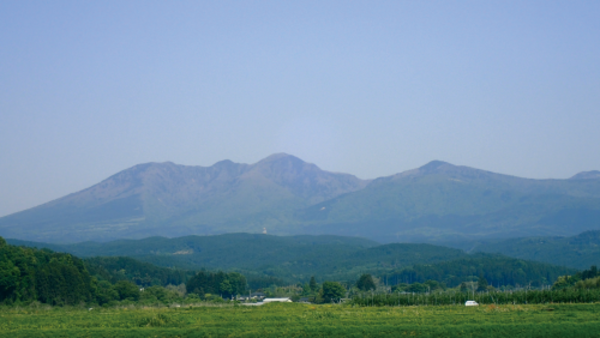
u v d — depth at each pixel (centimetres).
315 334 8581
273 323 9775
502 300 13475
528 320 9575
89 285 17462
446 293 15875
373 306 13875
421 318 10331
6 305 14338
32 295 15338
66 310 13762
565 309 11100
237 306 14512
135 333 8750
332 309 12756
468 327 8688
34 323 10125
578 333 8162
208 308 13688
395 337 8369
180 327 9400
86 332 8875
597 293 12762
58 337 8606
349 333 8575
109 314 11875
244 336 8494
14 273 14938
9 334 8756
